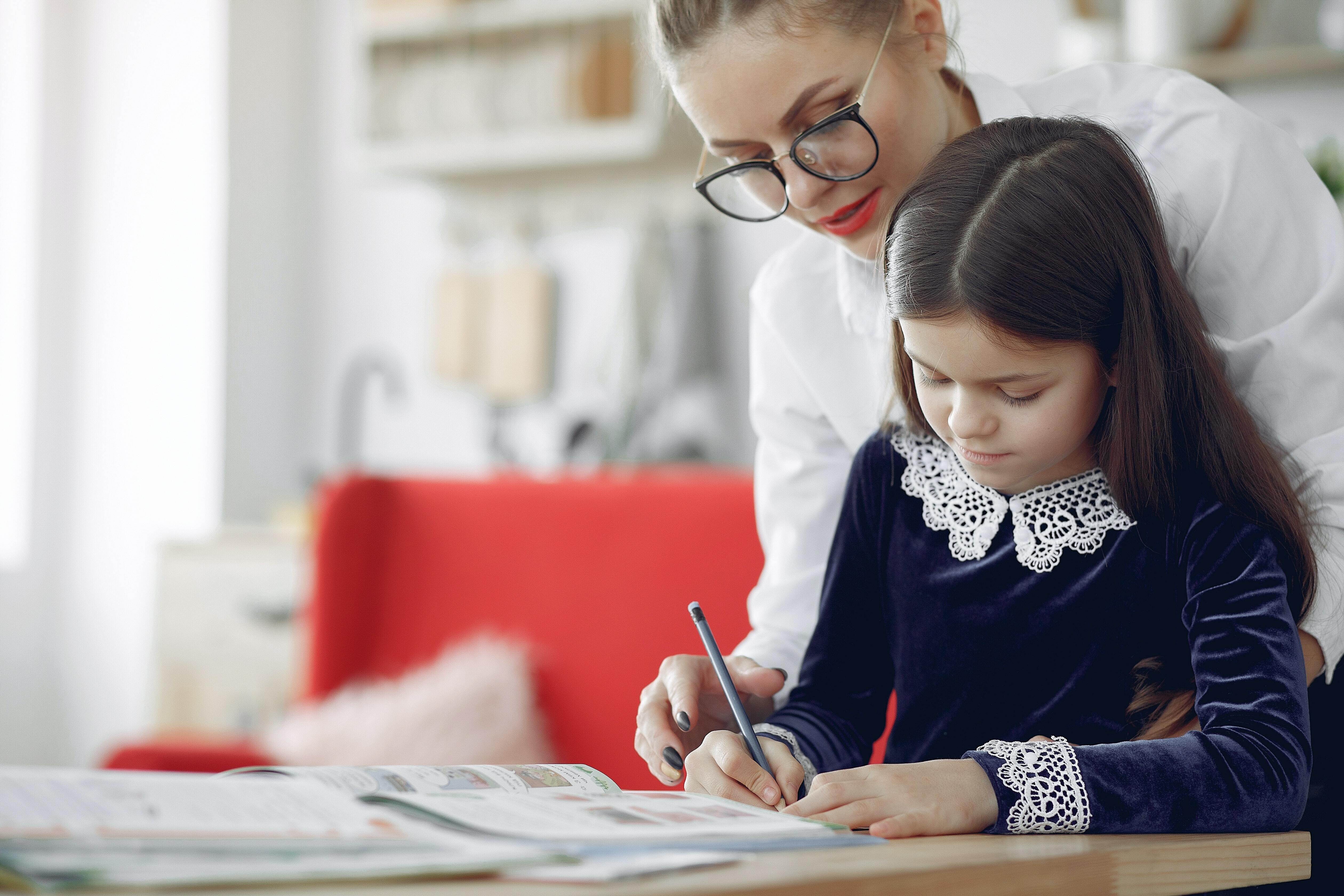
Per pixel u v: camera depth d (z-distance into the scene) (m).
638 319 2.81
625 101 2.76
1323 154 2.07
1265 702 0.79
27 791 0.55
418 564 2.00
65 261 3.35
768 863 0.56
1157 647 0.90
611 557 1.85
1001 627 0.95
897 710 1.01
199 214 3.17
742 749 0.87
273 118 3.25
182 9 3.21
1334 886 1.09
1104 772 0.74
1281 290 1.01
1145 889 0.67
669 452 2.78
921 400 0.89
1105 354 0.85
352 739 1.82
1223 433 0.87
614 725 1.79
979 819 0.72
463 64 2.91
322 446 3.26
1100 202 0.84
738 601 1.73
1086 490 0.93
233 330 3.15
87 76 3.35
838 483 1.27
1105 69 1.17
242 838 0.50
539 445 2.96
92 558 3.28
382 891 0.46
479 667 1.85
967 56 1.84
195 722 2.67
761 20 1.00
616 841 0.57
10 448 3.29
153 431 3.21
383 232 3.21
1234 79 2.22
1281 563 0.86
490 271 3.03
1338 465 0.93
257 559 2.64
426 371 3.13
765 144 1.06
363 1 2.98
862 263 1.19
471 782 0.72
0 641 3.22
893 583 1.03
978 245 0.81
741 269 2.77
